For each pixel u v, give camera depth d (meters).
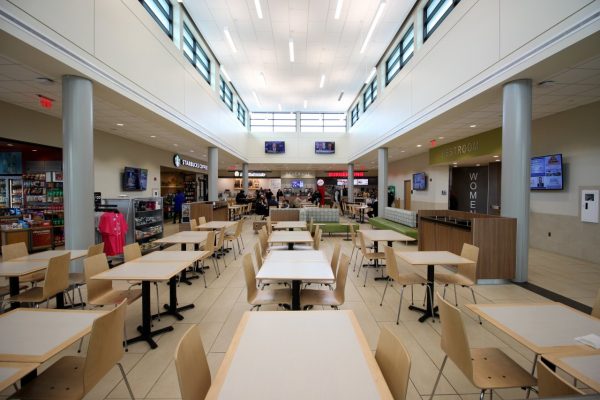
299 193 21.92
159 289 4.34
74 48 3.74
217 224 6.78
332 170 22.14
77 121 3.96
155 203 6.81
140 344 2.79
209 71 10.15
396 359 1.28
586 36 3.07
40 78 4.39
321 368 1.21
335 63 10.59
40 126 6.32
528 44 3.80
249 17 7.78
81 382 1.62
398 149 11.99
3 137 5.60
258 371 1.19
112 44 4.54
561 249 6.29
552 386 1.19
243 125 16.03
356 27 8.23
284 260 3.08
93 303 2.80
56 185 7.61
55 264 2.94
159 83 6.17
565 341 1.49
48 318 1.73
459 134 8.58
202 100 9.02
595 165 5.60
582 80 4.49
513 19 4.04
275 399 1.02
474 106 5.50
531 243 7.07
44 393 1.53
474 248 3.33
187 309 3.59
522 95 4.21
